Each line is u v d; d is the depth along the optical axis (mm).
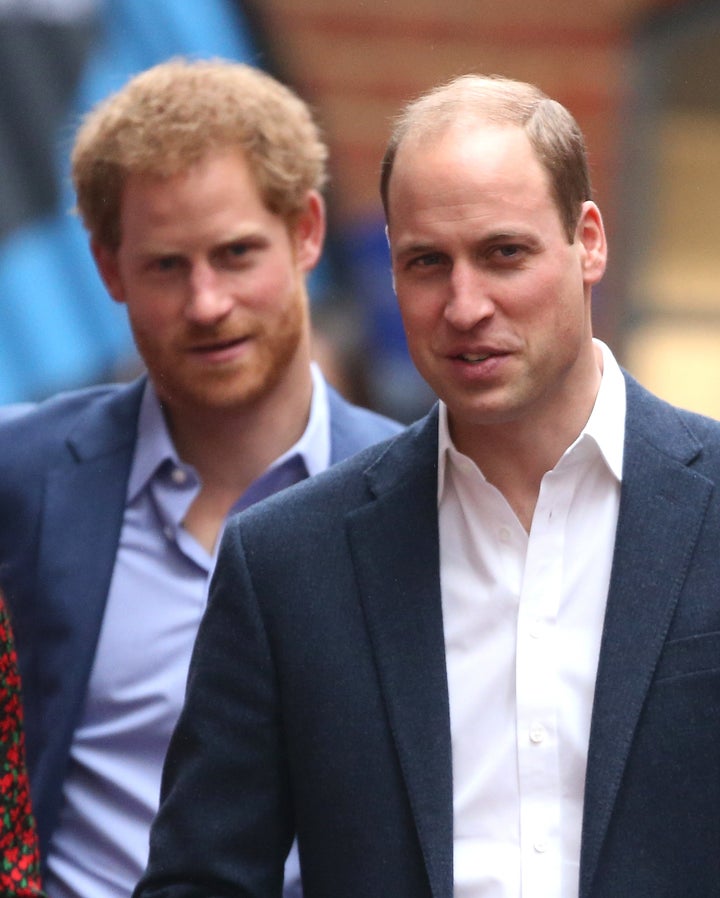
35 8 18688
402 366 21906
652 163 23875
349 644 9523
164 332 11781
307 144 12219
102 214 12086
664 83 23719
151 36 19266
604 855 8805
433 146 8883
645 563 9070
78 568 12023
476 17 23094
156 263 11750
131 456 12297
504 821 9094
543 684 9102
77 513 12180
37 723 11898
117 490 12203
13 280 18328
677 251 24266
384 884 9211
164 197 11617
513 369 8883
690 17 23438
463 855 9109
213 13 19922
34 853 9969
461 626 9383
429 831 9078
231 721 9727
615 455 9297
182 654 11852
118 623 11930
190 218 11594
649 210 24031
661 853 8789
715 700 8867
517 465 9344
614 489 9328
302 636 9594
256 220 11711
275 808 9758
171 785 9969
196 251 11633
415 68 22906
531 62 23391
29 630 12039
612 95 23703
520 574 9320
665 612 8969
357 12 22609
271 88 12227
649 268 24234
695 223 24234
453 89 9164
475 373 8883
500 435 9281
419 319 8977
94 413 12570
